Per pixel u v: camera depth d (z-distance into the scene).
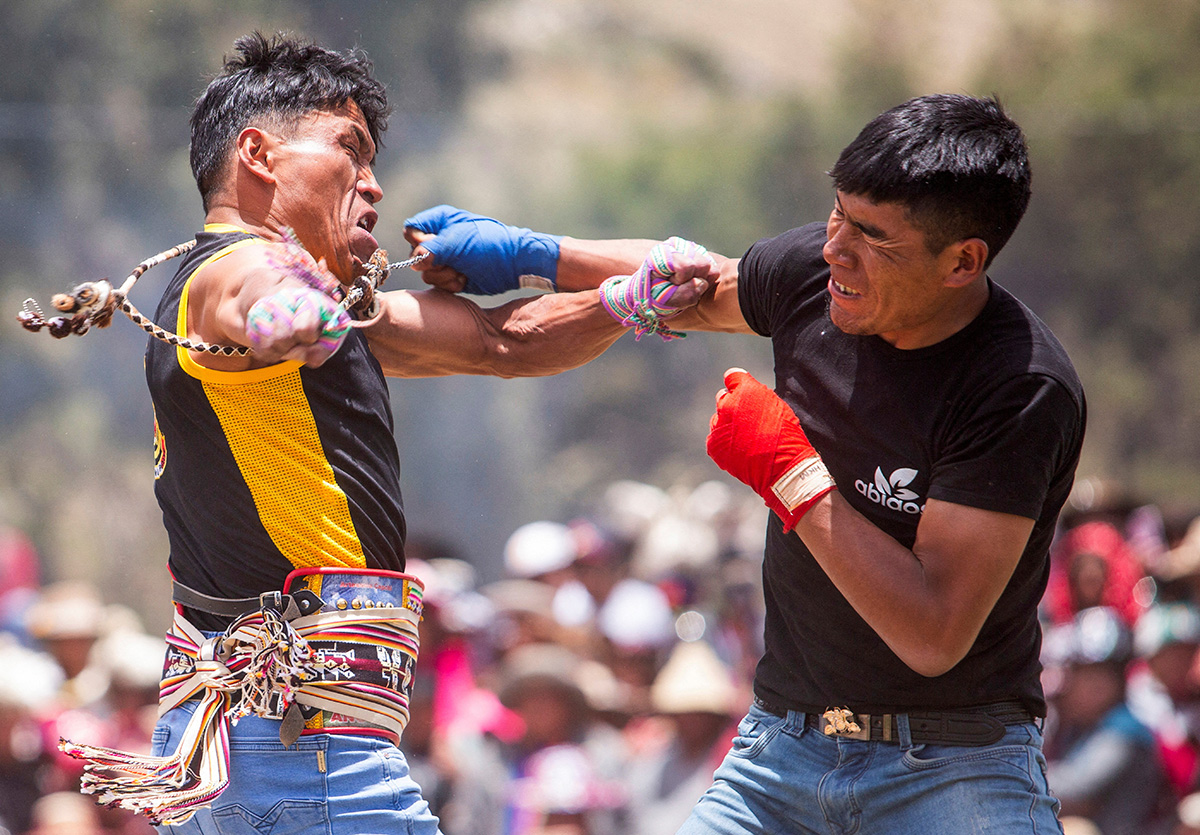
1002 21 47.78
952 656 7.00
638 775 17.06
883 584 6.97
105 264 29.23
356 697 7.11
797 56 53.25
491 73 44.31
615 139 35.41
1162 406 36.53
